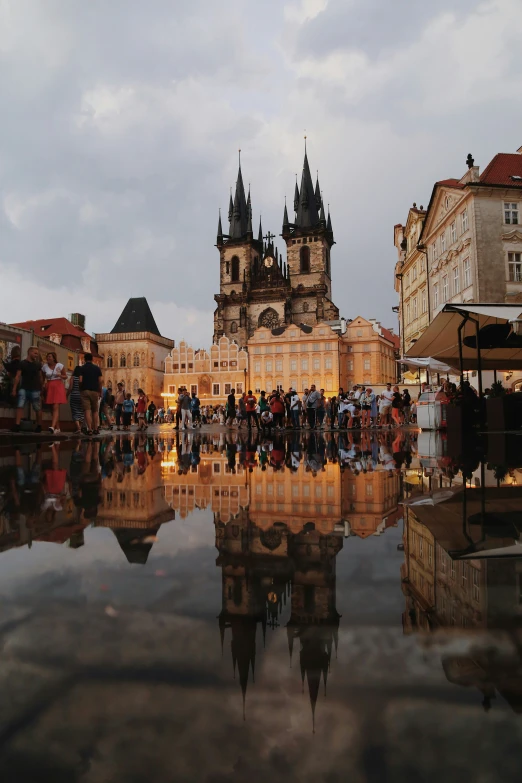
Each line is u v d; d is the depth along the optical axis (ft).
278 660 3.00
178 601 4.31
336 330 270.26
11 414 49.39
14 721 2.38
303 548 6.64
